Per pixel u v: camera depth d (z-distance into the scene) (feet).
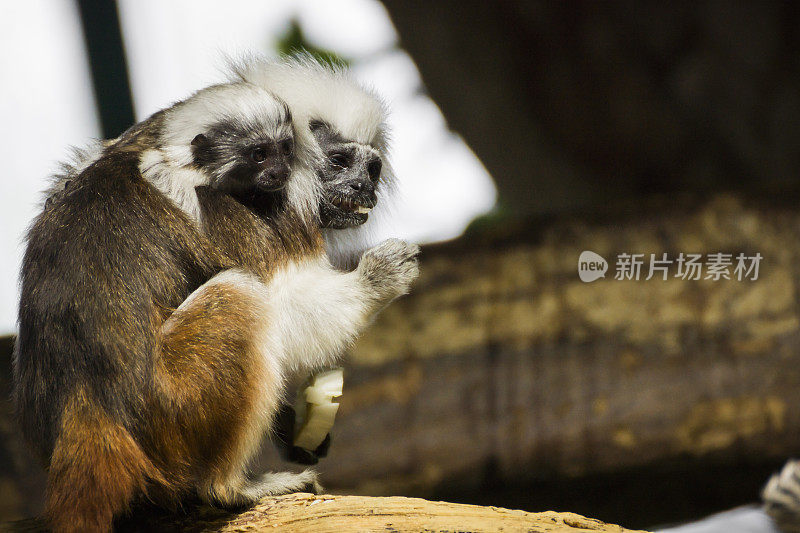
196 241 19.48
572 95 52.21
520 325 35.45
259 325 18.83
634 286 35.55
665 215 36.58
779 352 34.78
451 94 55.93
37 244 19.08
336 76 24.44
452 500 35.55
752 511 31.24
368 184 22.77
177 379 18.03
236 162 20.52
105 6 42.04
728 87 49.11
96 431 17.65
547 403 34.91
